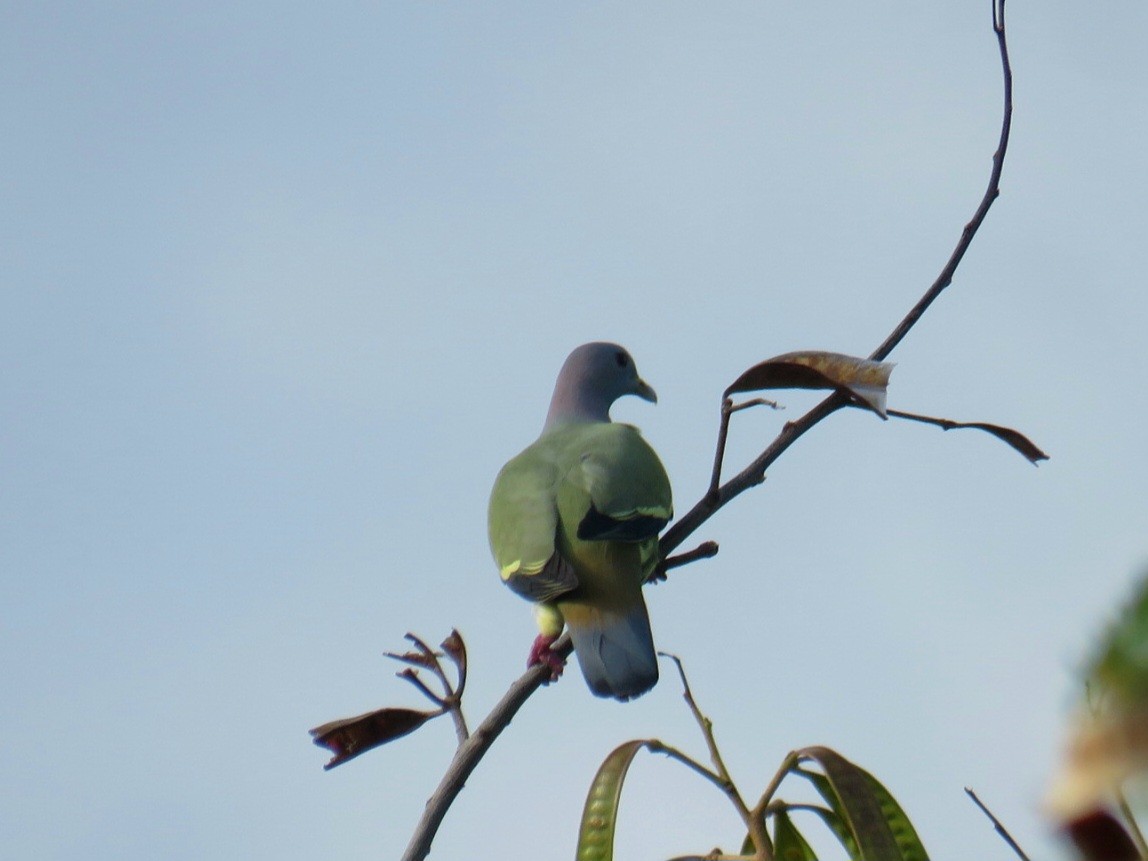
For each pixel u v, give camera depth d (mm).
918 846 5645
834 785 5652
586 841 6348
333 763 7297
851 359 8062
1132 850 1523
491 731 7246
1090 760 1487
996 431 8117
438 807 7051
